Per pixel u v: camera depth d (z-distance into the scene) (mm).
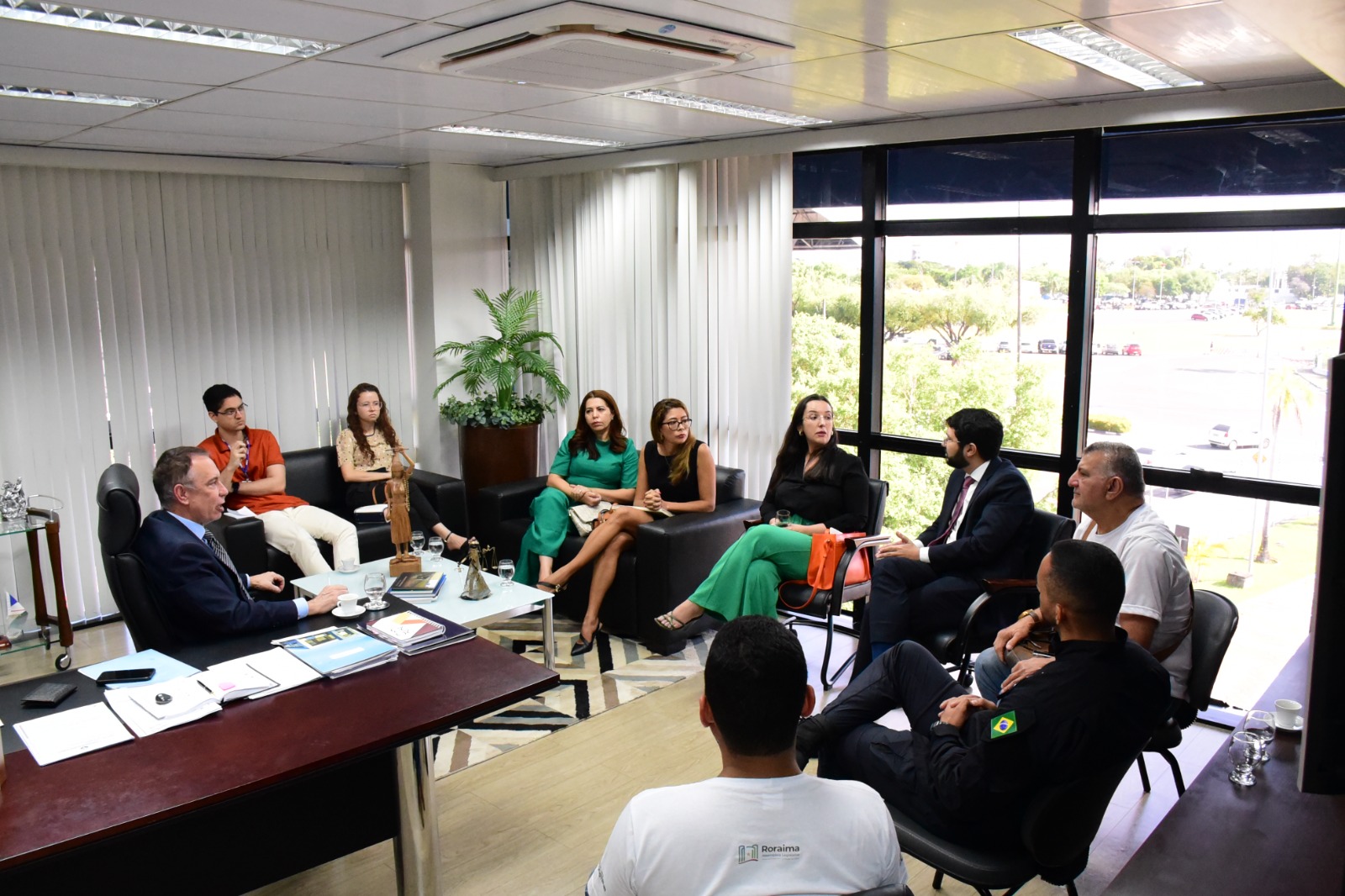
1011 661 3207
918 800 2398
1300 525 3846
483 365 6371
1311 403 3795
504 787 3521
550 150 5766
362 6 2496
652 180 5879
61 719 2350
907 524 5090
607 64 3160
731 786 1559
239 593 3301
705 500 5039
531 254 6742
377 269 6527
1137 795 3434
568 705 4176
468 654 2795
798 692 1567
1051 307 4406
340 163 6137
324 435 6375
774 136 5039
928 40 2938
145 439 5551
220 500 3309
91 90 3551
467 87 3611
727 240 5523
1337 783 1644
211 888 2303
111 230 5324
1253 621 4016
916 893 2916
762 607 4336
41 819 1929
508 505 5559
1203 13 2551
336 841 2496
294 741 2258
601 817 3322
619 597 4926
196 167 5508
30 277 5059
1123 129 4102
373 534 5359
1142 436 4238
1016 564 3836
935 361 4844
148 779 2086
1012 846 2330
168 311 5586
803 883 1506
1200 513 4082
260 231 5930
